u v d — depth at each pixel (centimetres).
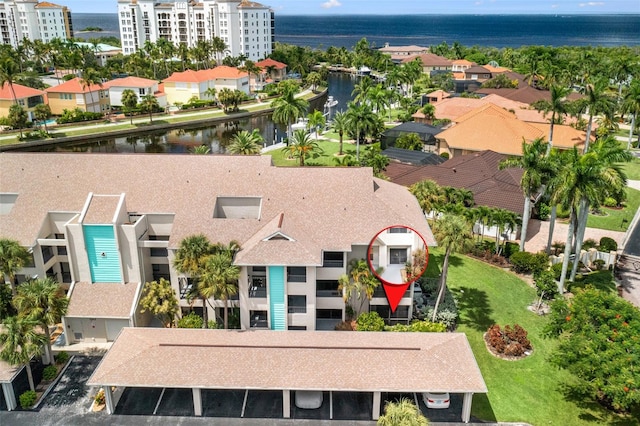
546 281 5300
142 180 5375
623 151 5316
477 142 9738
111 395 3909
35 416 3925
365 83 14638
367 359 3947
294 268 4603
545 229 7131
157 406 4009
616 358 3581
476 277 5859
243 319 4694
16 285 5019
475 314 5169
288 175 5372
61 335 4900
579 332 3925
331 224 4878
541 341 4778
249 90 17925
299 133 9606
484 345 4706
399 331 4584
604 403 4034
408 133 10831
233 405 4028
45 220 5044
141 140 12888
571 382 4275
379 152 9912
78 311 4666
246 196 5228
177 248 4641
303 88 19212
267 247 4484
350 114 10094
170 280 5256
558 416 3928
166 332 4316
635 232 7100
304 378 3803
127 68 18400
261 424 3853
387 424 3366
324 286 4934
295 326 4719
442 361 3928
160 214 5112
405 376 3822
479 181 7675
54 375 4331
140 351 4003
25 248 4747
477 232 7050
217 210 5238
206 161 5559
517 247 6275
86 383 3888
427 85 18225
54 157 5547
